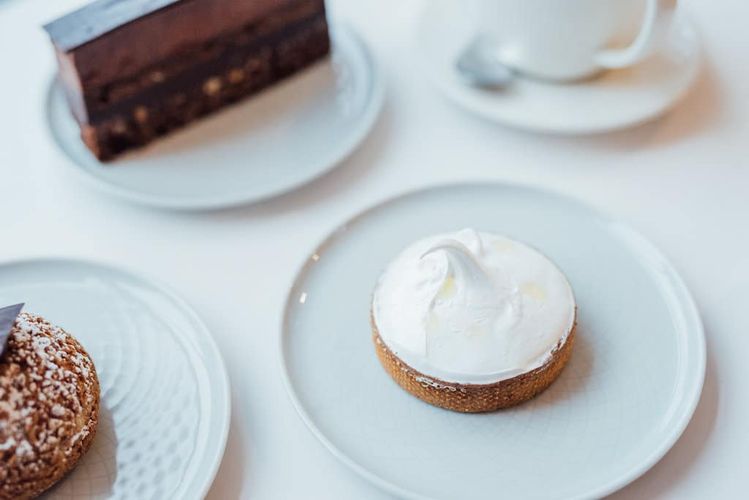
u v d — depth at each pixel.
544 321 0.47
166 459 0.47
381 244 0.54
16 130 0.63
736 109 0.60
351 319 0.51
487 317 0.46
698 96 0.61
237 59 0.62
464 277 0.47
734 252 0.54
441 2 0.66
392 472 0.46
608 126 0.58
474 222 0.54
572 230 0.54
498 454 0.46
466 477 0.46
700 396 0.48
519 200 0.55
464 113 0.62
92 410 0.47
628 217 0.56
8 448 0.44
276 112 0.62
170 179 0.58
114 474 0.46
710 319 0.51
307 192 0.58
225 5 0.60
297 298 0.52
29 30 0.69
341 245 0.54
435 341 0.46
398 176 0.59
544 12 0.57
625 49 0.58
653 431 0.46
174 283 0.54
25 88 0.65
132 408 0.48
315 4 0.62
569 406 0.48
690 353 0.49
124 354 0.50
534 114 0.59
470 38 0.63
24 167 0.61
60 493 0.46
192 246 0.56
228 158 0.59
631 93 0.59
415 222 0.54
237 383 0.50
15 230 0.57
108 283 0.53
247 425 0.49
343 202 0.57
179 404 0.48
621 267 0.52
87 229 0.57
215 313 0.53
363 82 0.63
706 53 0.63
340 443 0.47
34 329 0.47
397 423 0.47
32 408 0.45
